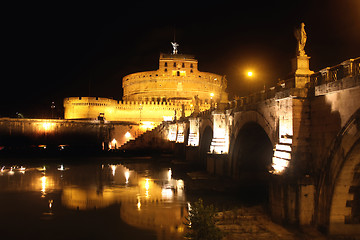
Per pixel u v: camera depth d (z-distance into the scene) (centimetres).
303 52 1997
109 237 2019
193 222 1781
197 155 5097
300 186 1836
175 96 12588
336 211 1745
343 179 1695
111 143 8969
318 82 1856
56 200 3017
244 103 3133
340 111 1645
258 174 3459
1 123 8381
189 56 13250
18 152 7550
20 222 2325
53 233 2097
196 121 5281
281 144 2039
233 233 1839
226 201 2906
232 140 3481
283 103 2028
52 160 6769
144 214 2544
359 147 1544
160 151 8206
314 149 1875
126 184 3900
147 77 12838
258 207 2470
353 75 1548
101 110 11100
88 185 3825
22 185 3781
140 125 9262
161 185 3831
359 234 1753
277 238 1733
